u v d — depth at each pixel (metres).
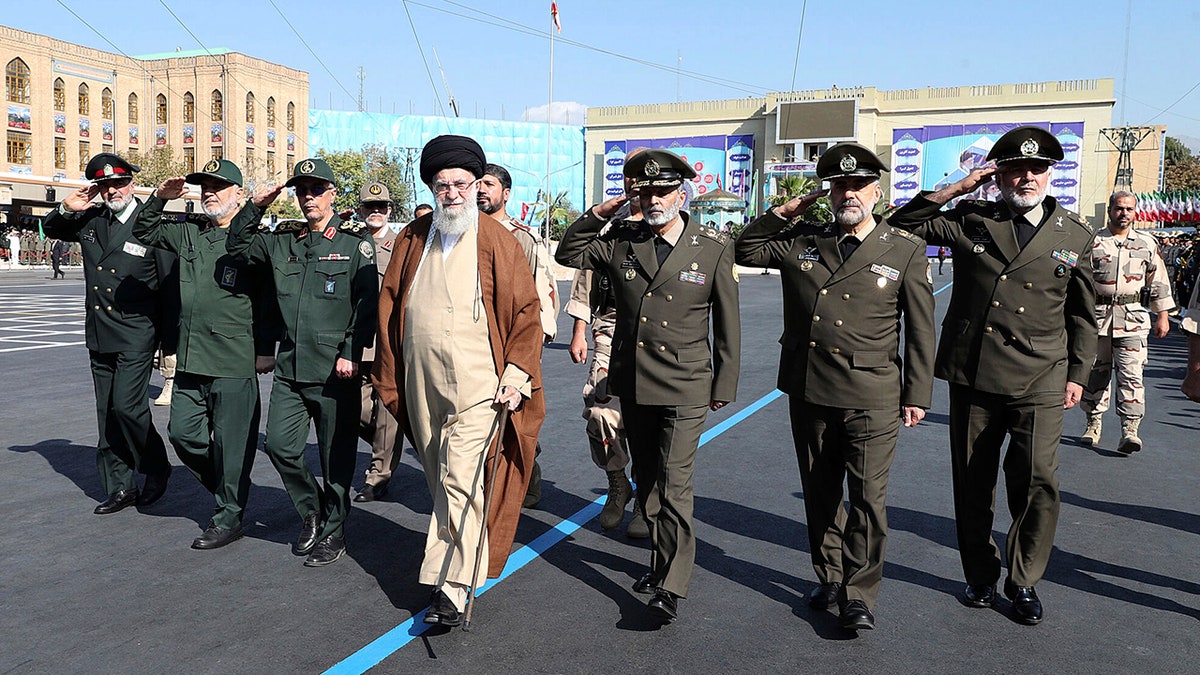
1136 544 5.23
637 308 4.27
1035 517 4.16
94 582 4.47
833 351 4.06
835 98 65.38
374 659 3.68
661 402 4.17
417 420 4.18
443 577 4.03
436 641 3.85
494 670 3.60
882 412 4.00
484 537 4.08
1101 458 7.35
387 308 4.29
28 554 4.85
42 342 14.06
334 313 4.76
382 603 4.26
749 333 16.72
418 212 7.16
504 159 78.31
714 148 70.50
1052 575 4.75
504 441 4.29
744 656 3.76
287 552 4.95
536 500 5.88
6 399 9.28
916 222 4.29
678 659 3.72
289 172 64.88
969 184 4.09
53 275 34.53
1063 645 3.92
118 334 5.45
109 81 58.28
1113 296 7.43
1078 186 61.59
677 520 4.11
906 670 3.66
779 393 10.20
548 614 4.16
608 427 5.26
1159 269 7.35
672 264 4.23
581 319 5.65
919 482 6.52
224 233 5.12
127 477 5.72
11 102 51.94
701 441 7.80
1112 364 7.66
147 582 4.48
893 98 65.69
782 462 7.08
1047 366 4.09
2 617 4.04
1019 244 4.13
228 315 5.01
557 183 79.31
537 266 5.46
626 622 4.09
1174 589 4.57
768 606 4.31
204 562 4.77
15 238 41.75
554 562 4.86
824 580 4.31
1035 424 4.10
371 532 5.31
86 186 5.43
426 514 5.68
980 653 3.83
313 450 7.36
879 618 4.18
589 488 6.34
